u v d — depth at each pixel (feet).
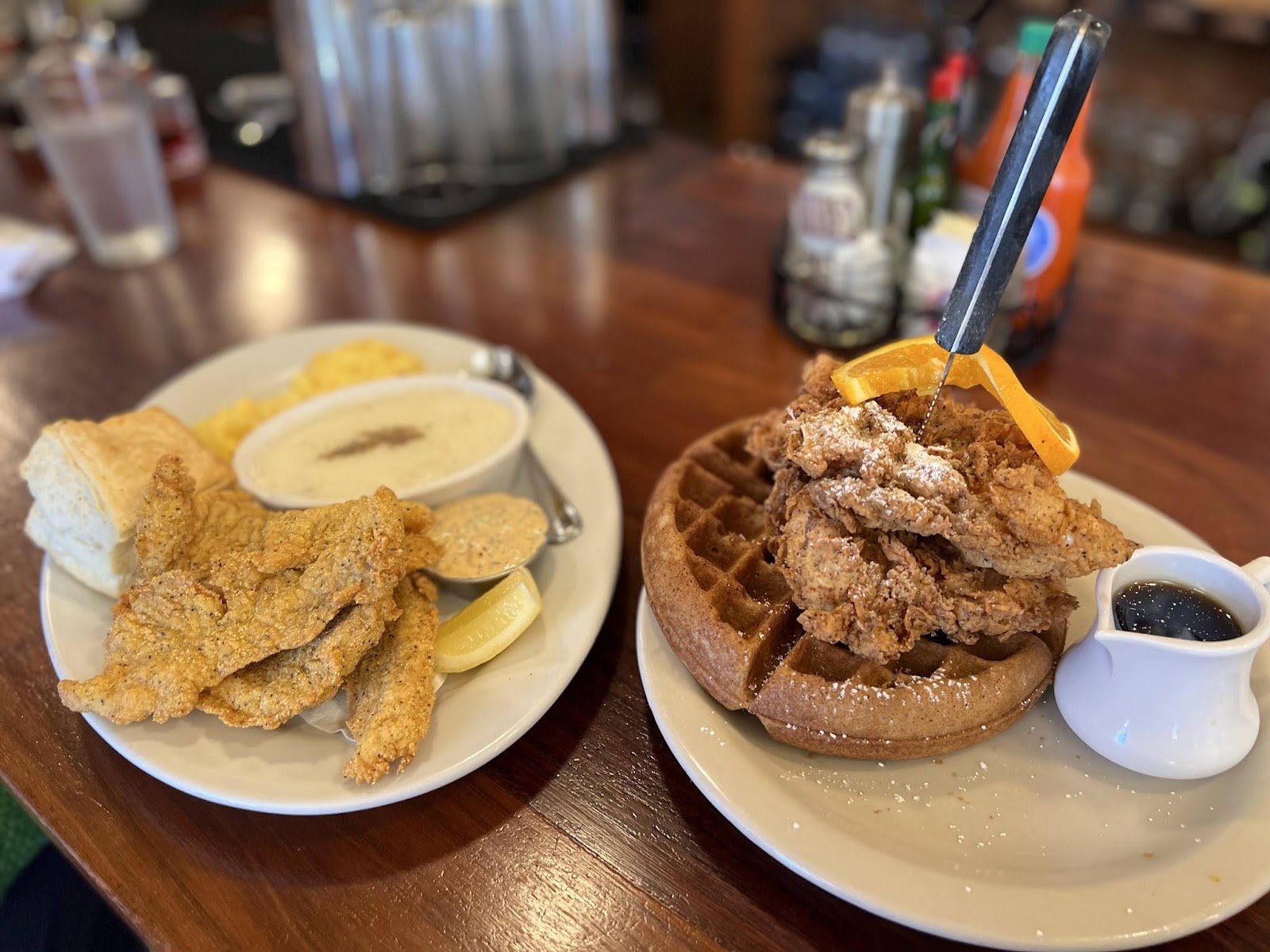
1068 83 0.83
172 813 1.07
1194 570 1.08
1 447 1.74
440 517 1.37
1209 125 3.99
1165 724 1.00
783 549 1.12
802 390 1.22
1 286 2.24
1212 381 1.79
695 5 4.83
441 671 1.16
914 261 1.80
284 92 3.23
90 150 2.21
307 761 1.07
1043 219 1.71
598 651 1.27
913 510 1.00
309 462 1.51
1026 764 1.07
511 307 2.14
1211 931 0.93
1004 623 1.07
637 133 3.02
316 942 0.95
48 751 1.15
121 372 1.97
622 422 1.74
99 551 1.28
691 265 2.28
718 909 0.97
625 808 1.07
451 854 1.03
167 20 4.28
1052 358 1.87
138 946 1.39
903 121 1.90
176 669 1.09
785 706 1.04
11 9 4.01
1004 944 0.87
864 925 0.95
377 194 2.68
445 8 2.53
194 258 2.42
